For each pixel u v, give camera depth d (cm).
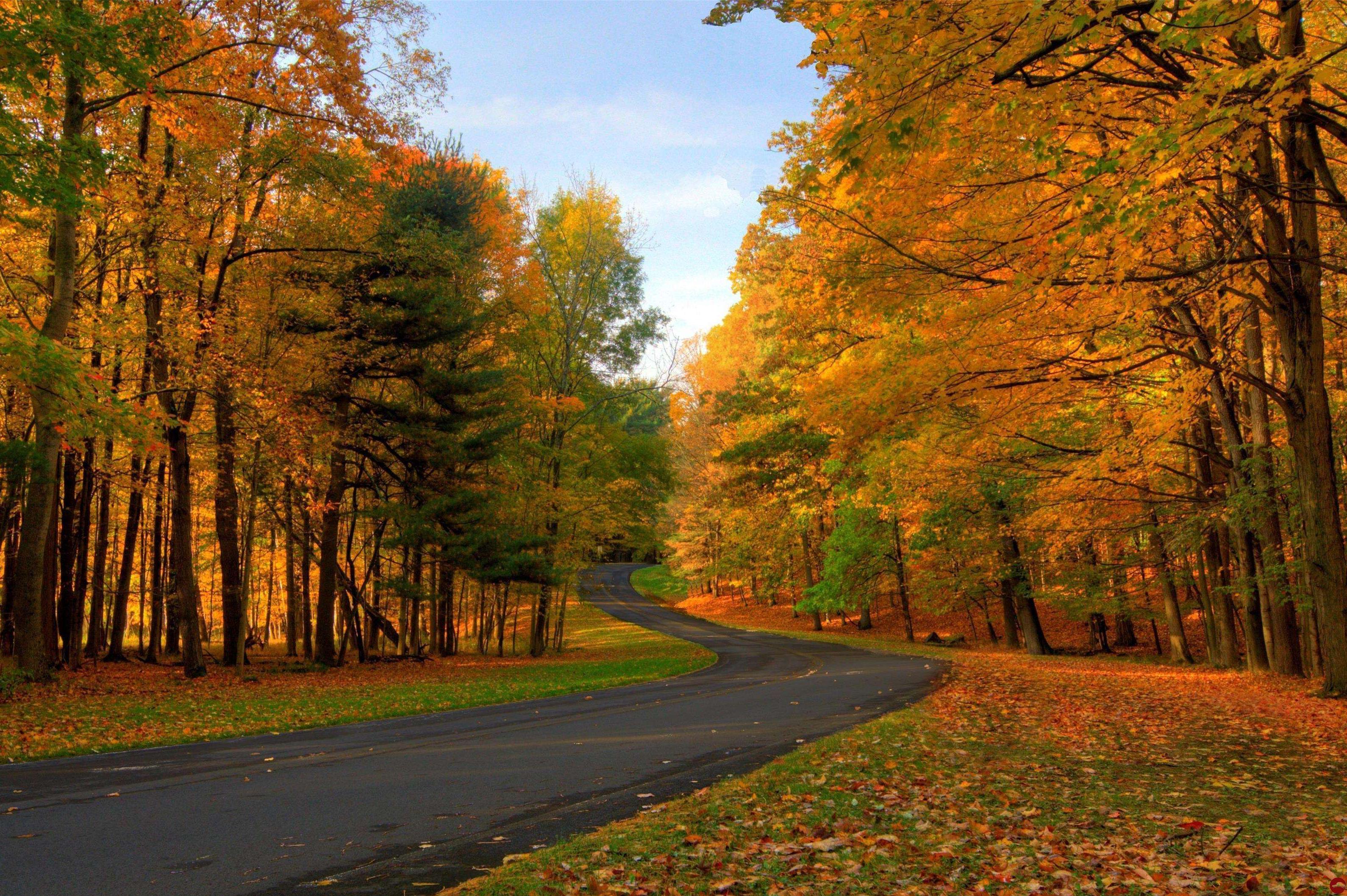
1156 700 1275
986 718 1072
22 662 1490
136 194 1655
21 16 1070
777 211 1180
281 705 1406
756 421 2472
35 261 1723
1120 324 1000
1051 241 828
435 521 2473
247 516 2619
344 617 2816
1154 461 1505
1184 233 1040
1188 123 581
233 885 429
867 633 4266
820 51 721
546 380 3350
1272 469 1519
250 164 1833
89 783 712
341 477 2428
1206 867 455
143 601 2844
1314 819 571
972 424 1215
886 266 993
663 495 3684
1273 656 1636
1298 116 748
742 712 1232
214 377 1794
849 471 2352
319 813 591
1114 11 588
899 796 627
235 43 1588
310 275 2159
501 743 945
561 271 3250
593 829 542
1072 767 752
